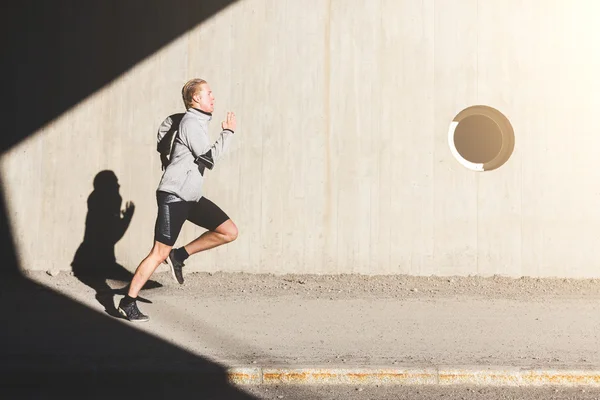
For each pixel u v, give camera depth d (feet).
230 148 28.22
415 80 28.12
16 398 13.85
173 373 15.02
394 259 27.81
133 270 28.27
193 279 26.91
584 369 15.21
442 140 27.99
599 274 27.53
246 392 14.44
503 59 27.96
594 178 27.66
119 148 28.48
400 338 18.34
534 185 27.68
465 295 24.86
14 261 28.32
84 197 28.43
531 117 27.84
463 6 28.12
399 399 14.11
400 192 27.91
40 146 28.50
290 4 28.45
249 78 28.40
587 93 27.76
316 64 28.32
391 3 28.22
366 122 28.12
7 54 28.76
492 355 16.55
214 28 28.53
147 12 28.66
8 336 17.62
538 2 27.91
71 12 28.71
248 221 28.09
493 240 27.68
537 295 24.97
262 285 26.17
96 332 18.19
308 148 28.17
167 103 28.53
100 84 28.60
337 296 24.45
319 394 14.38
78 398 13.88
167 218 18.90
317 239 27.96
